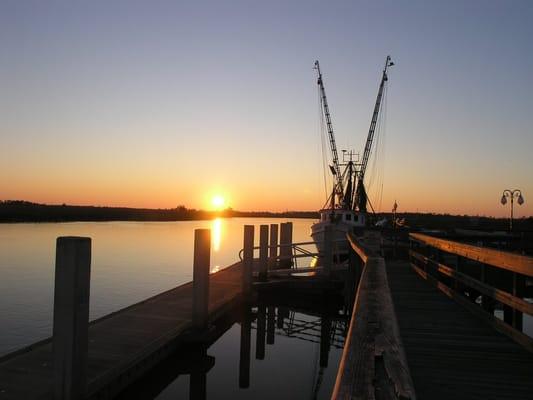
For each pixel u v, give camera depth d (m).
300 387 9.05
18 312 16.11
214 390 8.85
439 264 9.59
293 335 13.84
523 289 5.42
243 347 11.98
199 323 10.25
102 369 7.41
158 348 8.73
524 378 4.38
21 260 31.09
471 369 4.62
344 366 2.36
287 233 23.41
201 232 10.46
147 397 8.59
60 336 6.46
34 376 7.04
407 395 2.01
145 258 35.00
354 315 3.45
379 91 43.31
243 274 15.00
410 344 5.50
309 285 16.94
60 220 130.25
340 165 38.84
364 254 8.16
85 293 6.70
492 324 6.30
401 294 8.96
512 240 18.22
